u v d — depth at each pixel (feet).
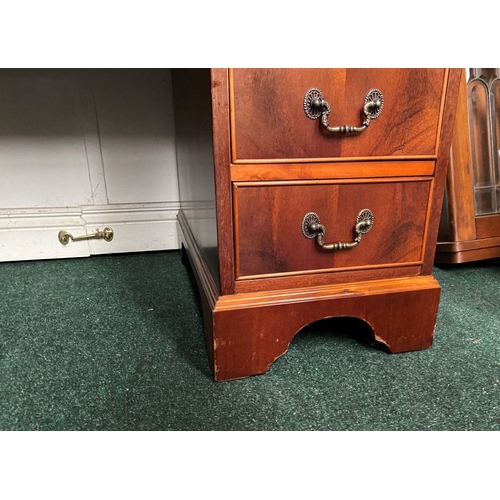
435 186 2.20
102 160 4.00
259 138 1.86
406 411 1.94
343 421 1.88
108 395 2.02
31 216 3.94
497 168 3.64
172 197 4.28
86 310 2.96
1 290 3.30
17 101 3.65
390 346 2.37
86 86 3.76
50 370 2.22
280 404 1.98
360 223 2.10
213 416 1.90
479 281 3.48
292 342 2.55
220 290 2.06
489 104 3.53
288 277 2.13
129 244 4.27
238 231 1.97
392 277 2.31
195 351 2.43
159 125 4.04
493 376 2.19
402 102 2.00
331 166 2.00
